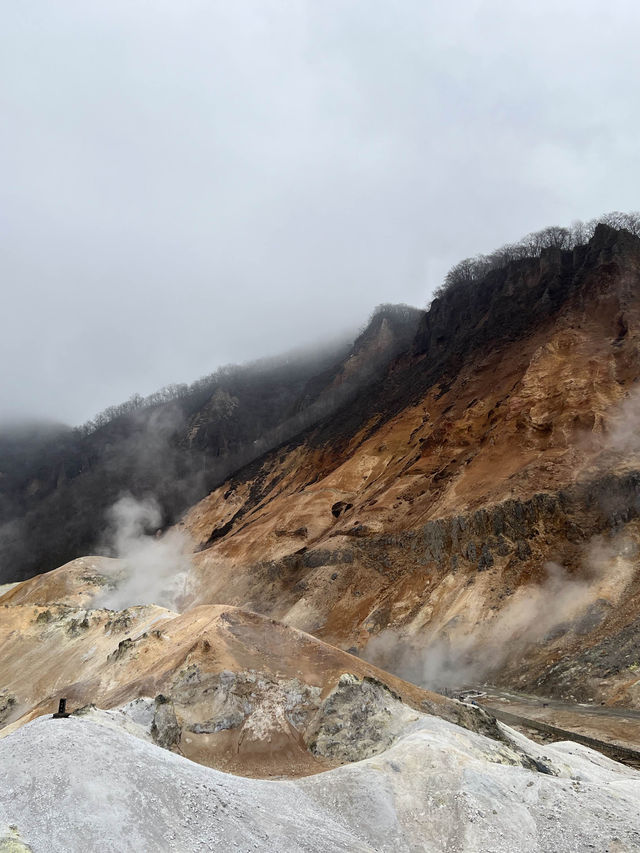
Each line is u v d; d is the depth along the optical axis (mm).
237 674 34469
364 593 78688
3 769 18359
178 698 33375
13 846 15102
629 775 32344
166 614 63531
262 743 31500
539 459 72750
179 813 18578
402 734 30344
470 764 24719
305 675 35250
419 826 22297
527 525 67188
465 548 70812
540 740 40750
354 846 20797
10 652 72312
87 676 57938
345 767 25984
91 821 16797
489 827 21641
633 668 46094
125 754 20125
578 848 20469
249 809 20578
